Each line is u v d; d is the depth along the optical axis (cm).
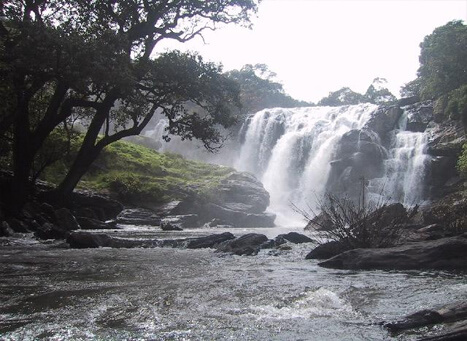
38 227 1966
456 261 977
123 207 3175
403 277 843
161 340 431
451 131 3916
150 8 2436
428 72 5169
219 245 1423
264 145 5553
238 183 3888
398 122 4600
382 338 439
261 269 943
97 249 1375
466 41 4316
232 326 481
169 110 2589
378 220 1230
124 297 623
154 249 1395
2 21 2108
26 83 2075
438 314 492
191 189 3566
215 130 2761
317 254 1153
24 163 2230
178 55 2405
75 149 3550
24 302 589
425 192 3778
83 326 476
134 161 3934
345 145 4288
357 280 800
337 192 4019
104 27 2261
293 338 441
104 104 2353
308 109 5756
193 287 704
